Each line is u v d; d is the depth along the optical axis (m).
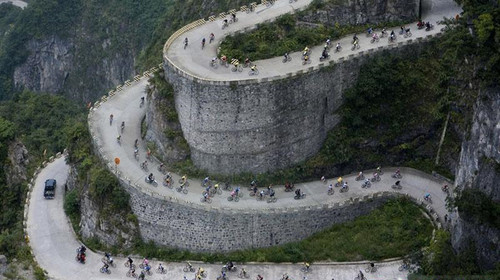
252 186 94.75
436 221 90.88
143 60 167.00
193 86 93.06
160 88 98.50
